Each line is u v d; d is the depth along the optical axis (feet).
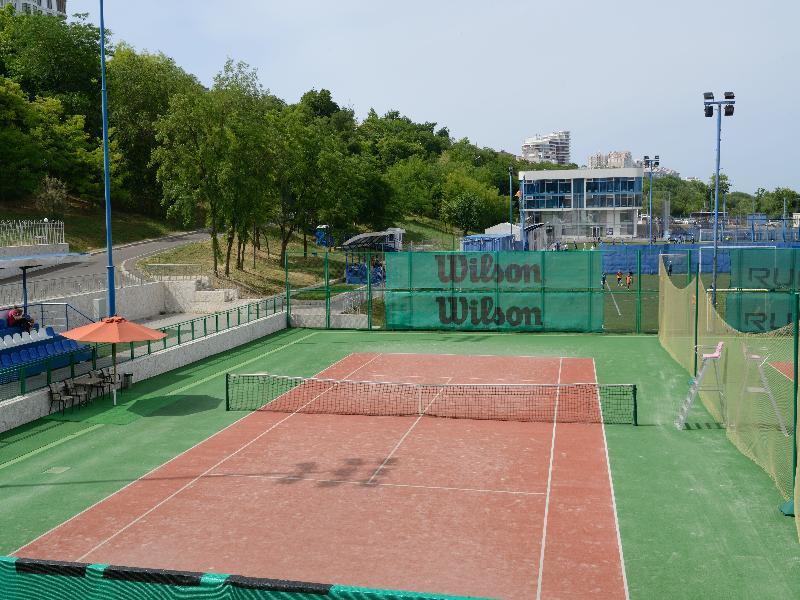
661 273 103.50
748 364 56.34
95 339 68.64
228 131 161.58
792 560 37.99
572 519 43.78
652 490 48.21
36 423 66.95
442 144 560.20
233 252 205.16
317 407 71.46
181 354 92.07
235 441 60.80
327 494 48.49
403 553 39.50
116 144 243.81
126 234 220.64
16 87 209.56
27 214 204.03
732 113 117.50
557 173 365.81
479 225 361.71
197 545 40.98
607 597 34.50
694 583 35.76
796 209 556.51
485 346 103.45
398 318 118.42
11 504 47.85
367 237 212.02
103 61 81.00
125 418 68.39
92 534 42.83
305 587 22.29
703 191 613.11
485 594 34.83
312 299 160.97
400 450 57.62
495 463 54.19
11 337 79.30
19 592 24.76
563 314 112.88
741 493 47.32
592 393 75.00
